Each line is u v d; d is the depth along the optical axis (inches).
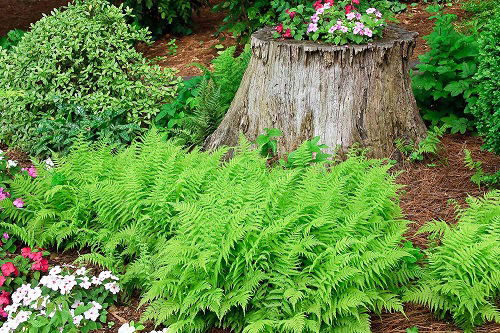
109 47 252.7
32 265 152.4
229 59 257.8
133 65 261.9
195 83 262.4
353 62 199.3
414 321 139.7
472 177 195.5
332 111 203.3
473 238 140.0
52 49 244.5
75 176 176.7
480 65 189.3
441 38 232.7
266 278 130.3
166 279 132.5
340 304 126.9
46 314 139.3
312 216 141.8
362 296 125.3
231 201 147.0
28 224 170.6
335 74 199.9
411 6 393.4
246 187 147.6
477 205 155.6
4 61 255.1
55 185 172.1
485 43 187.3
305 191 145.2
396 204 175.2
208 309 136.9
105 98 244.8
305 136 206.4
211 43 373.4
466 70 227.5
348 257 128.0
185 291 133.1
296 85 203.6
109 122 237.0
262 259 134.4
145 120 246.7
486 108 188.7
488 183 193.2
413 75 256.4
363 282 129.7
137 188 157.6
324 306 128.5
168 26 400.5
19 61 249.9
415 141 214.5
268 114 209.9
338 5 223.3
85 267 162.2
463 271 135.7
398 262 143.9
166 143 184.5
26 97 239.5
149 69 261.7
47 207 173.8
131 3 377.4
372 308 141.0
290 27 211.3
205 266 126.6
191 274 132.3
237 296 128.0
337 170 158.7
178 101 252.1
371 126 205.8
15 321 138.7
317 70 200.4
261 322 123.7
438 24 244.7
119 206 162.4
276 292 130.9
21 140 238.5
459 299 133.5
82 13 262.8
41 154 235.6
